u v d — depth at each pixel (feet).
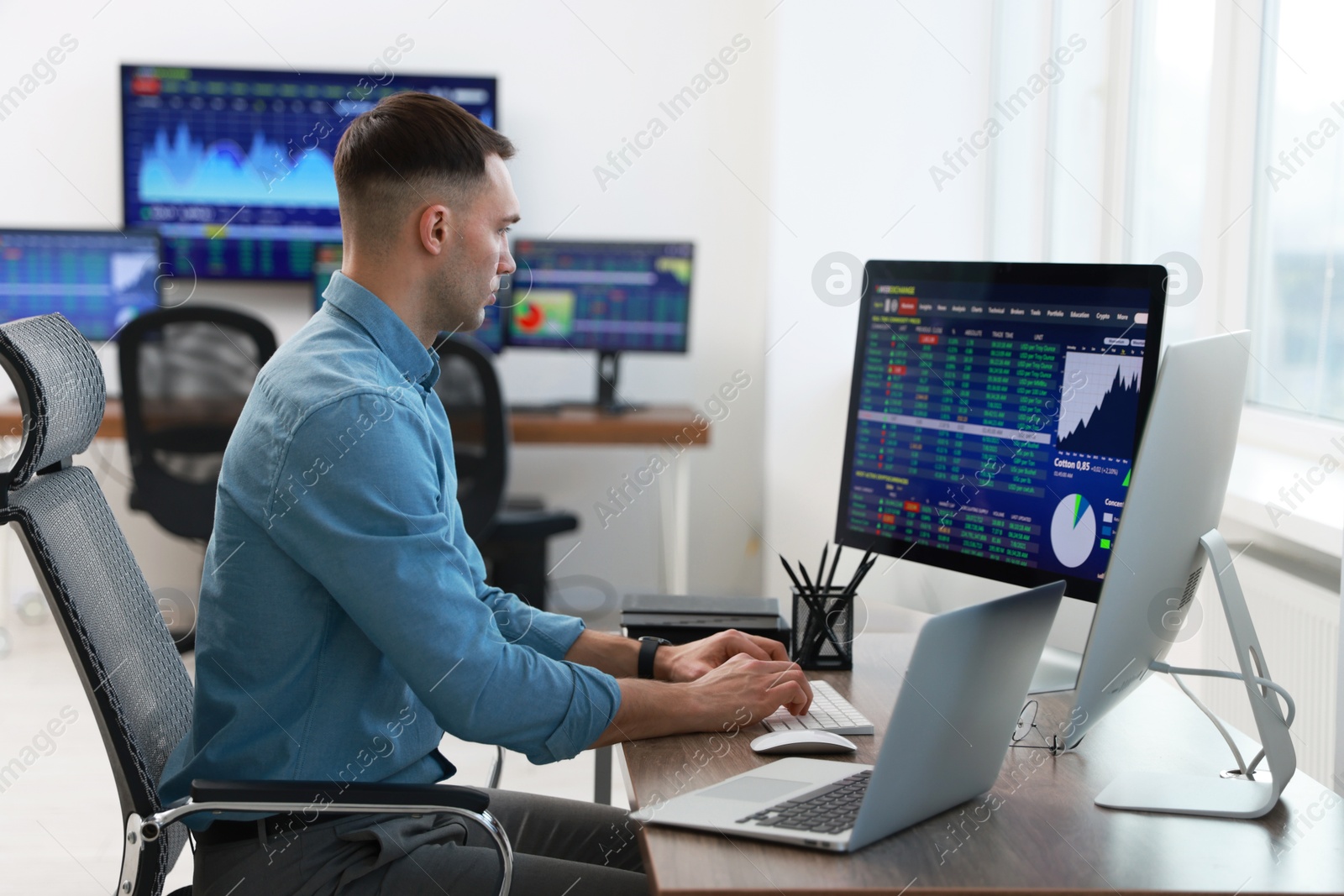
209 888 3.98
